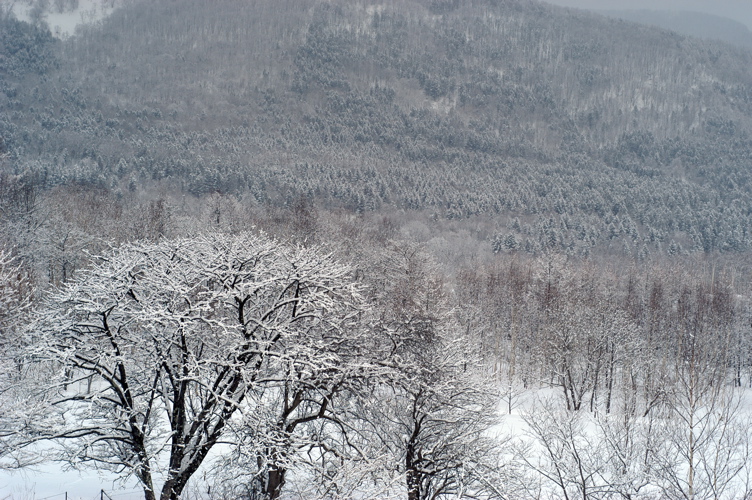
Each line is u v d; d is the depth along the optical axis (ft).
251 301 69.51
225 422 56.54
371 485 62.34
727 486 64.23
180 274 63.41
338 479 55.36
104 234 190.49
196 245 70.85
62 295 58.18
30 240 138.10
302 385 62.75
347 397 69.97
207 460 77.41
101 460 56.75
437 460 68.18
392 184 625.00
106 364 56.80
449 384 70.95
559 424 82.69
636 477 68.49
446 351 76.38
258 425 55.57
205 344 64.54
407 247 181.88
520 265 309.01
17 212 149.38
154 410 64.54
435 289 139.33
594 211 610.65
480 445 72.28
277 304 63.67
